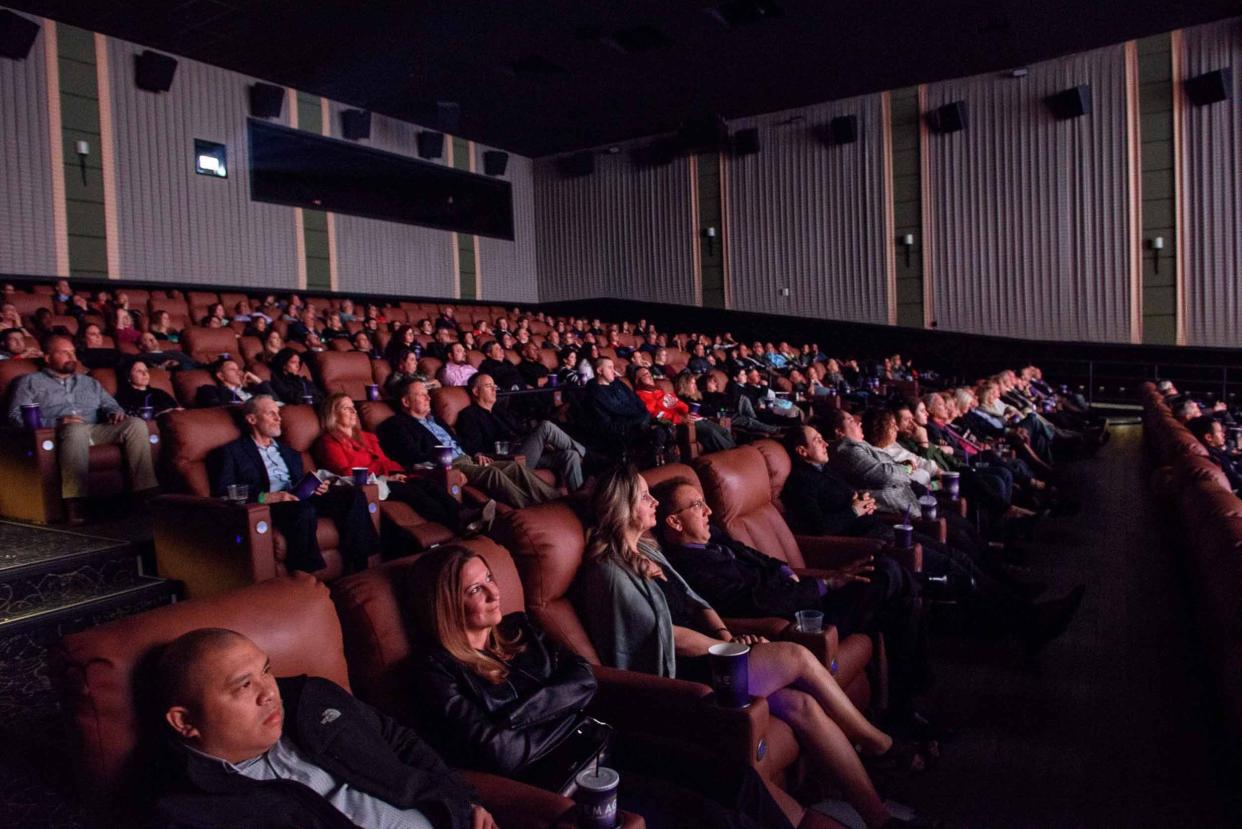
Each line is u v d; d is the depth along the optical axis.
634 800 1.78
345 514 3.43
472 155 12.72
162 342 6.62
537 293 13.96
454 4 7.95
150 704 1.45
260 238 9.80
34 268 7.86
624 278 13.40
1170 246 10.07
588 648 2.26
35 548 3.35
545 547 2.26
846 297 11.89
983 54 10.12
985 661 3.31
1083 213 10.47
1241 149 9.64
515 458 4.41
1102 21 9.34
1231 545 2.48
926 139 11.25
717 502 3.09
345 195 11.09
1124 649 3.36
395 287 11.52
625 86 10.61
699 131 12.22
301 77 9.76
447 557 1.88
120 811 1.42
